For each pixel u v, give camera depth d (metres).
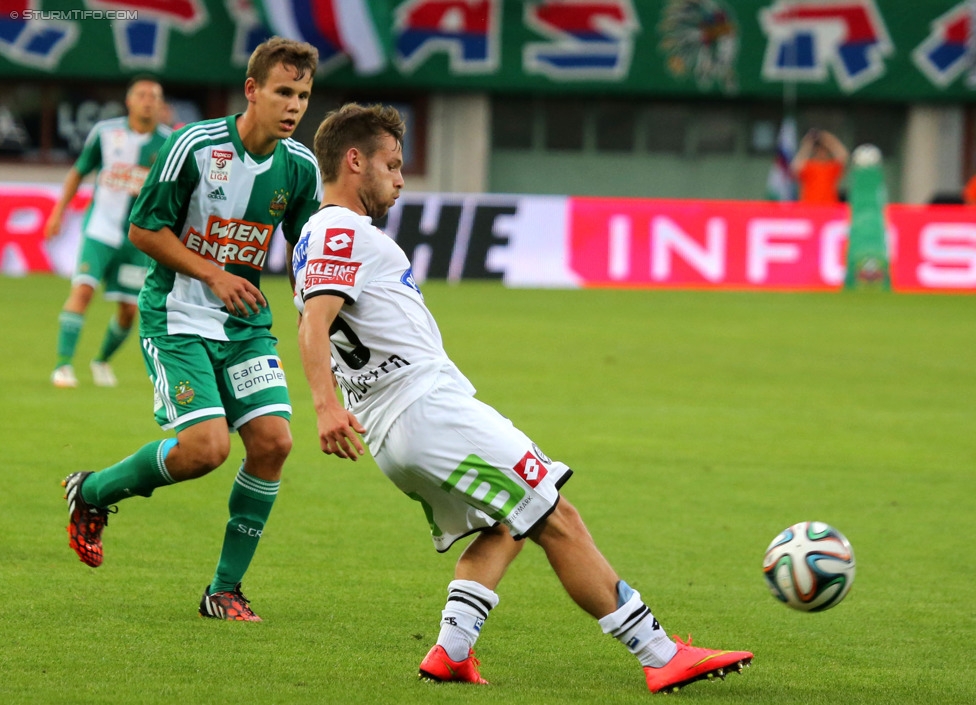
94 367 38.91
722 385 42.31
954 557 22.14
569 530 14.74
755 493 26.88
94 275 37.66
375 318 14.77
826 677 15.64
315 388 14.18
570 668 15.77
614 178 107.44
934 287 80.12
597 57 100.75
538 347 50.44
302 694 14.17
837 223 79.12
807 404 38.91
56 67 94.62
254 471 17.50
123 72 95.62
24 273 74.62
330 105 100.56
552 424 34.28
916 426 35.44
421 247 76.94
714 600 19.22
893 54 101.62
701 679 14.66
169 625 16.88
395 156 15.20
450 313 61.56
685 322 60.75
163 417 17.30
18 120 96.19
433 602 18.58
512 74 100.62
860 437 33.62
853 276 78.50
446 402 14.67
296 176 18.17
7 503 23.81
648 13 100.38
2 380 38.88
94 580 19.03
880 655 16.66
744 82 101.75
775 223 78.69
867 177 78.81
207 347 17.61
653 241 77.88
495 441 14.56
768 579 15.44
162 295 17.73
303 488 26.44
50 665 14.93
